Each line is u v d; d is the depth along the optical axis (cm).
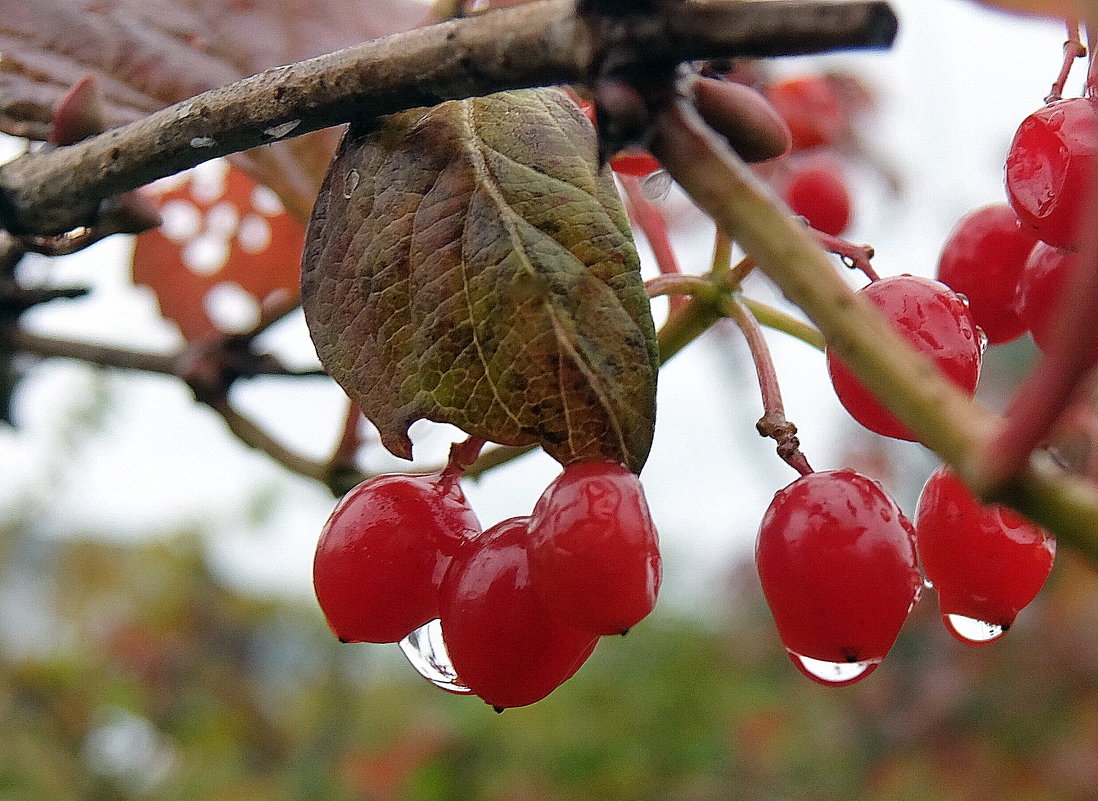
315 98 9
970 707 44
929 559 10
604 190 10
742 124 9
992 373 45
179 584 54
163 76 13
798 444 10
